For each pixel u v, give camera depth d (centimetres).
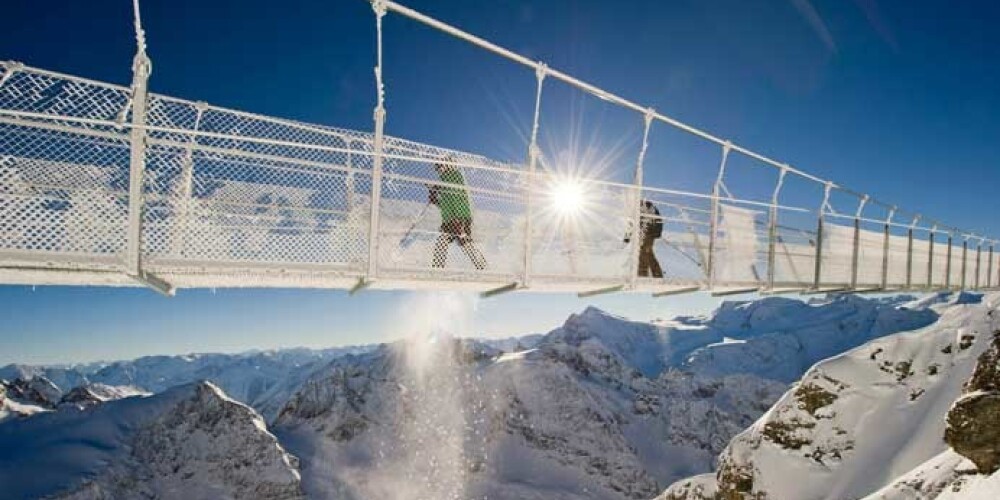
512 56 901
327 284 756
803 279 1442
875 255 1867
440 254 759
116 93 584
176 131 586
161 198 593
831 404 4331
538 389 16312
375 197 704
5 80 532
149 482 10581
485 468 13850
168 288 684
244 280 689
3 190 526
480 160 810
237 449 11475
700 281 1120
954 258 2789
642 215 994
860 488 3722
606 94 1034
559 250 877
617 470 14375
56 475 9900
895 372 4488
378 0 738
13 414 12975
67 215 551
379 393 15750
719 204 1180
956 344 4456
